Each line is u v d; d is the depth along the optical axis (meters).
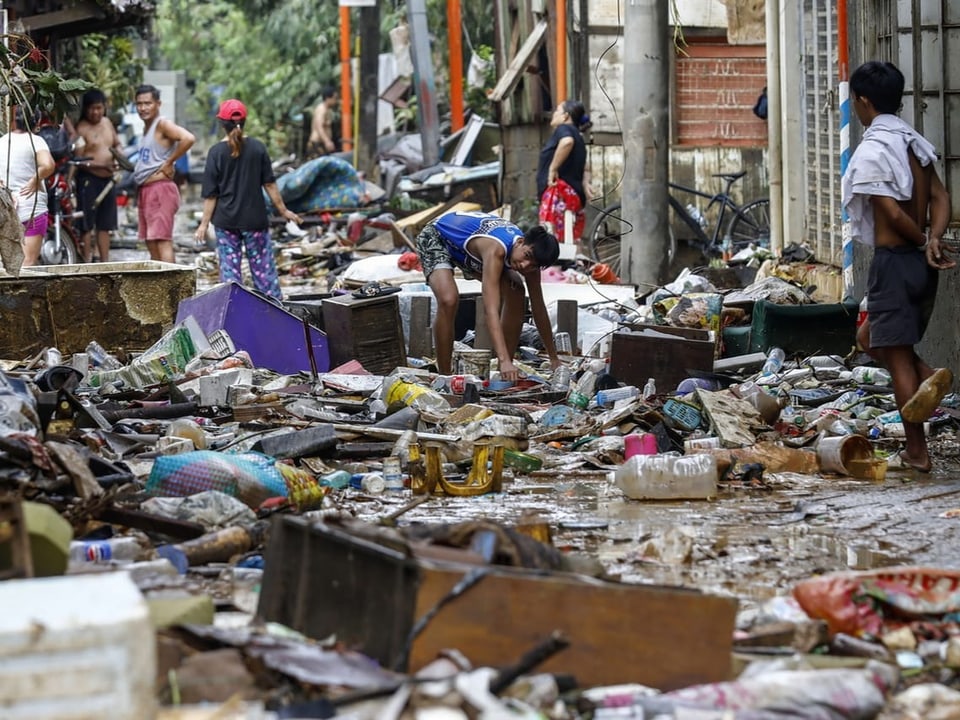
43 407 19.31
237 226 38.59
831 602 12.35
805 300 31.61
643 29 38.94
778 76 43.91
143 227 41.88
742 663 11.52
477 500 19.17
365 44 76.38
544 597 10.80
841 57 33.03
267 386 26.02
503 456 20.05
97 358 29.09
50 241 45.81
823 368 28.56
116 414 23.06
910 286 20.81
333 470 20.53
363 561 11.14
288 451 20.78
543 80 59.31
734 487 20.08
